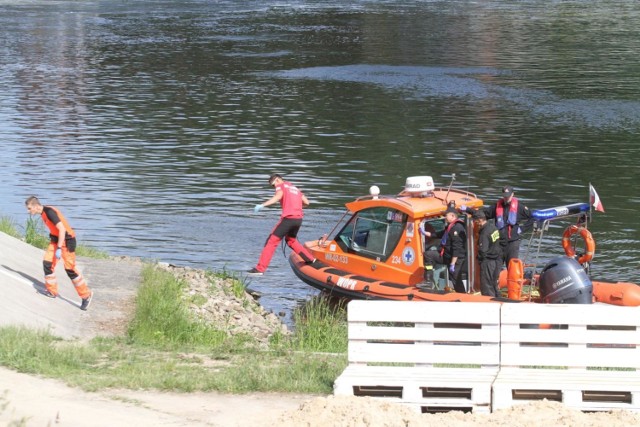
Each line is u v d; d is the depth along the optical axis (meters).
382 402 11.31
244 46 78.69
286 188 22.69
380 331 12.20
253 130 45.00
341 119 47.69
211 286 22.17
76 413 10.76
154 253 26.28
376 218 21.72
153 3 119.06
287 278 24.39
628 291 18.39
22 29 91.31
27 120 48.19
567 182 34.16
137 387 12.24
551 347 11.99
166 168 37.16
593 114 48.19
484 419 10.91
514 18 98.88
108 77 63.34
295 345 17.02
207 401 11.84
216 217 30.02
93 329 16.62
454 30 88.75
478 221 19.11
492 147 40.53
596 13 104.25
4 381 11.84
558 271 17.06
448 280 19.89
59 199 32.34
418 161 37.88
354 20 97.94
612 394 11.50
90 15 104.31
